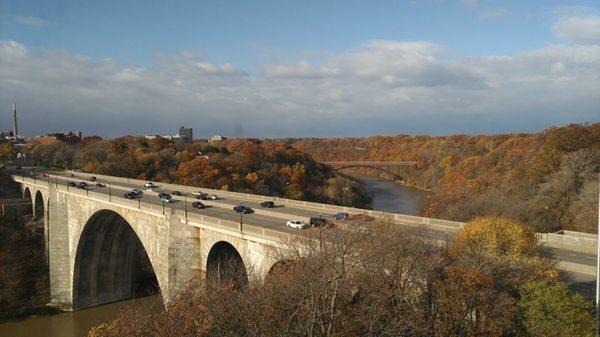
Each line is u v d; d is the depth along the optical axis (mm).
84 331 57750
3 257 70062
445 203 84938
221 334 23672
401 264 26109
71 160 140250
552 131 93750
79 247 63812
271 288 26109
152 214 45781
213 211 53125
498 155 123688
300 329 23328
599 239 22047
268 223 44094
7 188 99500
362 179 198000
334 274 25016
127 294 68562
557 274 25891
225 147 157500
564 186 64625
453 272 24672
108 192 69375
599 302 22000
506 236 28812
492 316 23453
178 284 39875
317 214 49875
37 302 65625
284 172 118750
